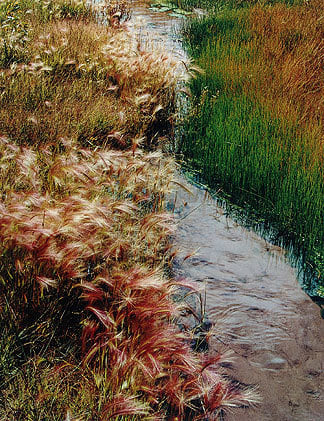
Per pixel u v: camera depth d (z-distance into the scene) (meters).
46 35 7.68
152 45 8.31
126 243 3.01
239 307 3.32
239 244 4.09
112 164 3.78
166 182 4.30
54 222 2.77
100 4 11.51
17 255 2.76
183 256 3.86
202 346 2.95
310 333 3.12
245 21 10.06
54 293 2.79
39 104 5.30
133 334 2.61
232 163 5.06
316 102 5.98
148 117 5.82
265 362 2.88
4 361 2.42
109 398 2.19
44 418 2.14
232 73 7.12
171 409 2.48
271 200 4.65
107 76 6.69
